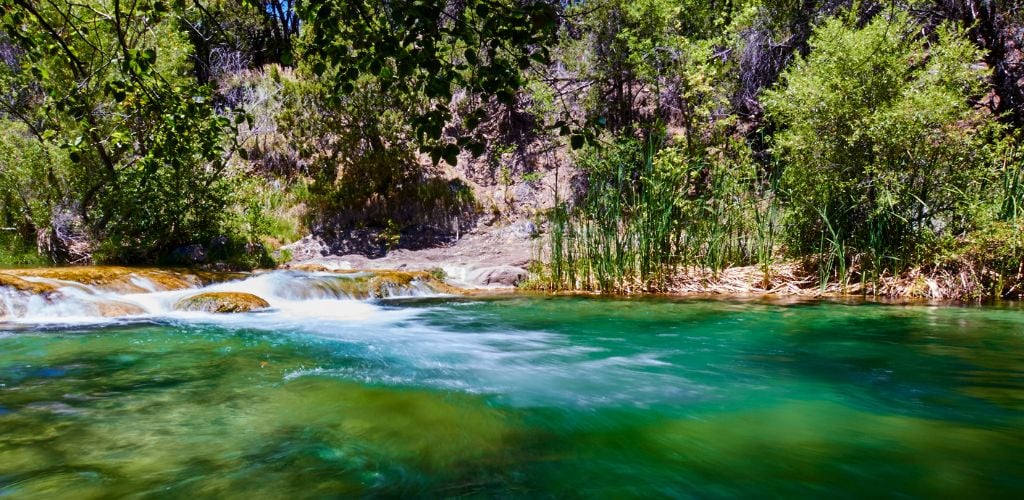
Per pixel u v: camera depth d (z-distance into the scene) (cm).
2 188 880
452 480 187
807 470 192
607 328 489
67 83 743
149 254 916
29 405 265
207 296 624
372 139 1194
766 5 1130
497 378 320
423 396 283
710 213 788
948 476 186
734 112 1177
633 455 208
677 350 395
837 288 705
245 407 263
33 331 478
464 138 248
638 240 790
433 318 567
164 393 286
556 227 857
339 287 756
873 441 218
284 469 193
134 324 522
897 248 686
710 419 247
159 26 823
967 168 652
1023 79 945
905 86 659
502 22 239
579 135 256
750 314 546
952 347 384
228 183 941
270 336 462
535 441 222
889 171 651
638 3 1109
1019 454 203
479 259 1035
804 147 691
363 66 265
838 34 690
